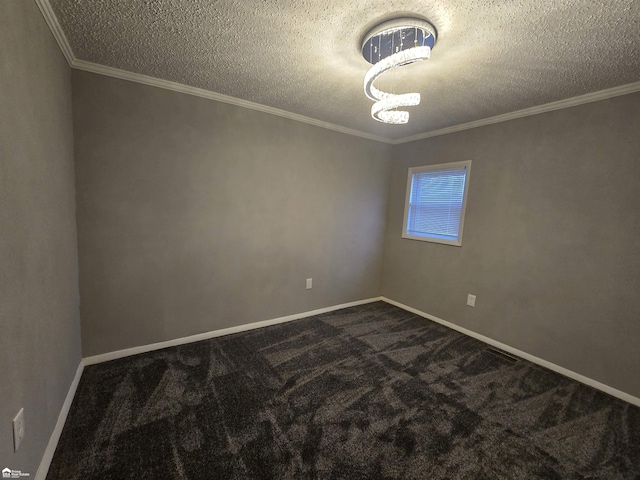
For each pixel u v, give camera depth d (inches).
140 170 92.4
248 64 79.3
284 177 123.3
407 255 151.5
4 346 39.6
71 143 79.9
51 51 62.6
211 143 103.9
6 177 41.0
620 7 50.8
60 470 54.5
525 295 105.9
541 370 97.9
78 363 84.0
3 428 38.9
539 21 56.1
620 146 83.6
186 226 102.3
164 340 102.4
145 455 58.4
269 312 126.6
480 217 119.0
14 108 44.0
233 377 86.5
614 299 85.6
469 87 87.4
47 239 58.2
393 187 158.9
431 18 56.9
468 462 60.2
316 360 98.6
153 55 75.8
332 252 143.9
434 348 110.7
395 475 56.4
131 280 94.4
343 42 67.2
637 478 58.0
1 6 40.2
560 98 92.6
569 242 94.7
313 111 117.0
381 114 77.7
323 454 60.4
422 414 73.9
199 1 54.4
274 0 53.4
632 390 82.3
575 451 64.2
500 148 112.0
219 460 58.0
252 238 117.9
